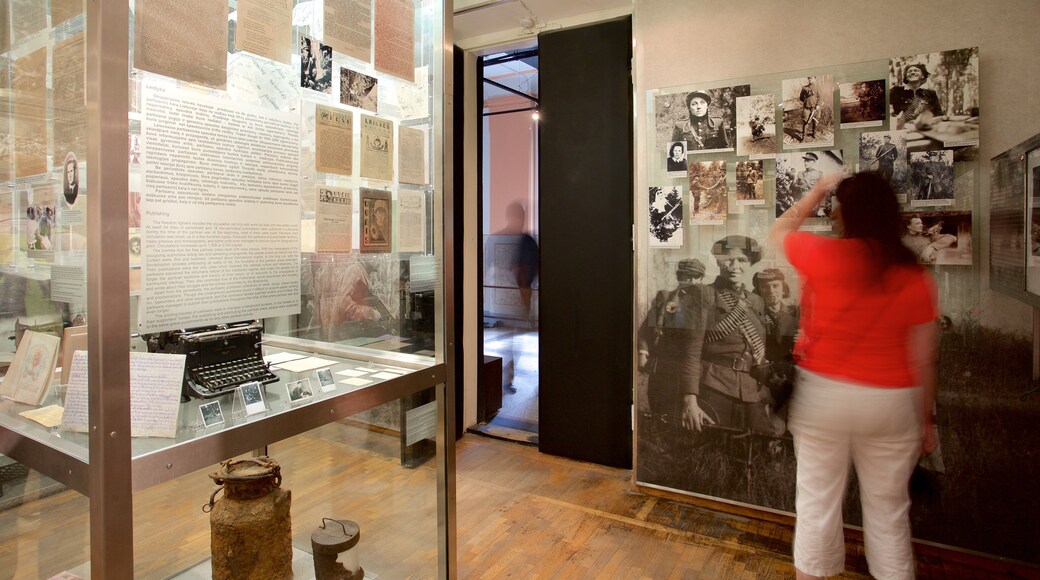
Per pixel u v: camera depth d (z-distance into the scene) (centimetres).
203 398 130
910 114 246
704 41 290
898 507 176
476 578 237
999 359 236
